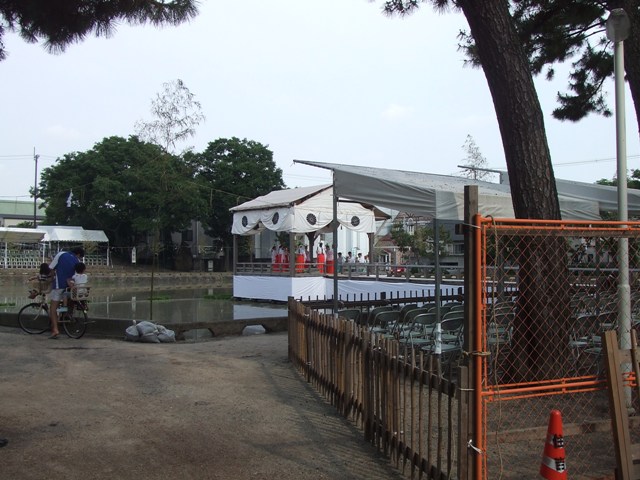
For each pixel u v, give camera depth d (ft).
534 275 19.89
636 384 13.35
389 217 86.99
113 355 29.60
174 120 54.85
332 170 31.42
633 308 21.09
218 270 171.63
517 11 35.35
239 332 39.52
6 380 23.82
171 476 14.16
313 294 75.51
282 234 115.55
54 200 155.02
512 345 20.48
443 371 24.71
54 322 35.04
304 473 14.42
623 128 17.83
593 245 19.65
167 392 22.24
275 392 22.44
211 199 147.74
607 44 37.60
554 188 21.63
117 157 150.82
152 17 25.27
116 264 163.32
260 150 162.91
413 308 34.12
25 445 16.08
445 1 29.81
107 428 17.75
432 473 12.99
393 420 15.07
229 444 16.48
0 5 22.89
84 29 24.48
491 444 15.69
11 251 148.97
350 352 18.89
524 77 21.50
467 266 11.95
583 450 15.51
